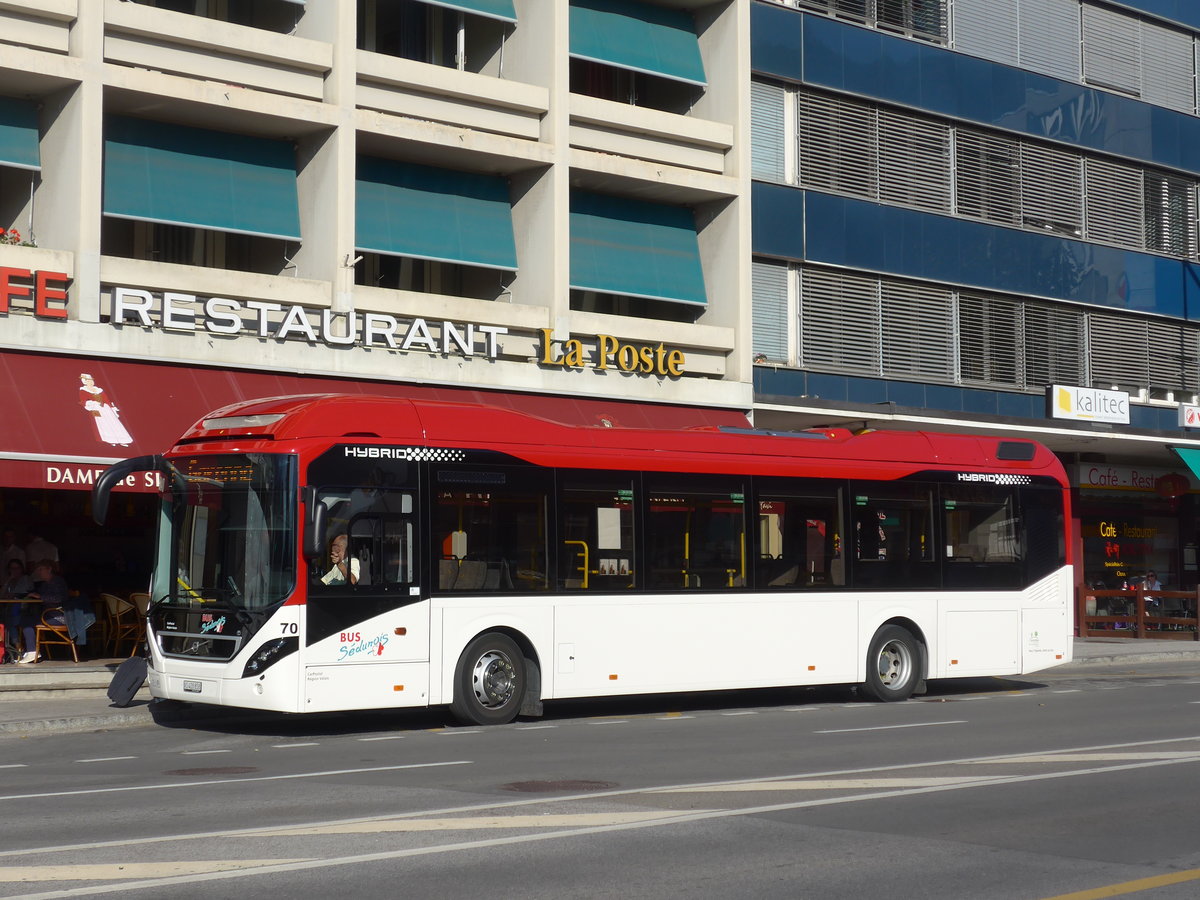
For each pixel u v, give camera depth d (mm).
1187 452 36312
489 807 10289
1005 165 34219
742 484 19031
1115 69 36875
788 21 30062
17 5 20875
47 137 21797
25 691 18859
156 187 22562
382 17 25938
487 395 25328
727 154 28984
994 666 21172
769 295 29656
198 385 21828
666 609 18172
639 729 16312
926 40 32688
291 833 9211
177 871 8008
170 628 16312
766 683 18969
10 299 20562
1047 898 7574
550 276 26094
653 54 28359
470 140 24922
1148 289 37125
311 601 15570
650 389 27281
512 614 16984
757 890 7691
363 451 16094
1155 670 27266
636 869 8180
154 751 14555
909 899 7543
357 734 16047
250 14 24703
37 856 8445
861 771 12305
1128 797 10914
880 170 31641
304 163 24172
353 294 23641
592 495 17766
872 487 20234
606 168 26797
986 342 33562
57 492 23922
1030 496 21797
